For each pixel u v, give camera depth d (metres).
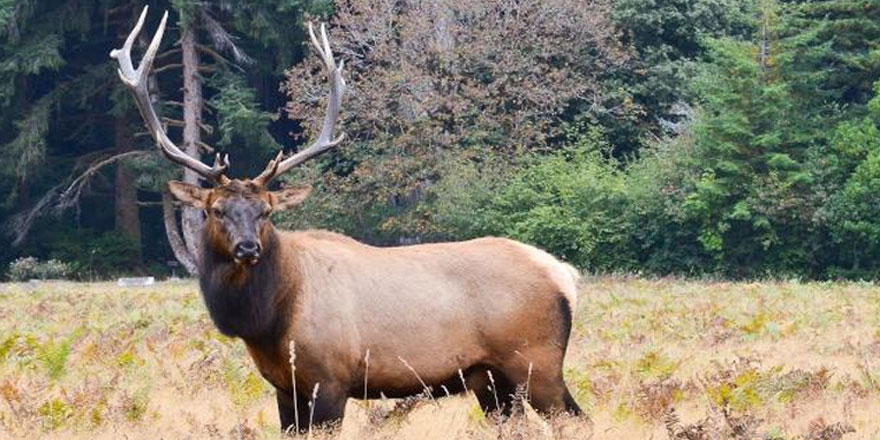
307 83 107.06
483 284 24.66
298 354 23.56
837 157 95.94
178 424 25.64
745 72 96.81
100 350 35.72
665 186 97.25
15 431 24.53
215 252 23.70
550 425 23.22
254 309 23.45
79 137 130.12
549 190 100.88
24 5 114.69
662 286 74.25
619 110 109.56
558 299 24.88
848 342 38.53
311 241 24.47
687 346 39.19
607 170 100.62
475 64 106.94
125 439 23.86
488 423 24.20
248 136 114.25
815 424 23.28
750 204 94.25
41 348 35.66
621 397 27.92
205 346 37.06
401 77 103.94
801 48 100.00
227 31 122.19
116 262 118.31
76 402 26.64
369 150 107.25
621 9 112.94
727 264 96.88
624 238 98.00
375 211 107.81
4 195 125.50
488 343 24.59
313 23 113.31
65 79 129.38
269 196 24.11
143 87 26.02
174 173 113.00
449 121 107.50
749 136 96.56
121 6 121.50
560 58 109.94
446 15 107.88
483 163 104.62
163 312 51.72
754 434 21.92
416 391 24.50
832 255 96.06
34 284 89.00
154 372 32.22
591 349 38.22
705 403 26.56
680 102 110.81
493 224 101.19
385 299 24.20
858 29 103.94
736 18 112.38
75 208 126.69
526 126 104.38
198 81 114.12
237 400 28.14
